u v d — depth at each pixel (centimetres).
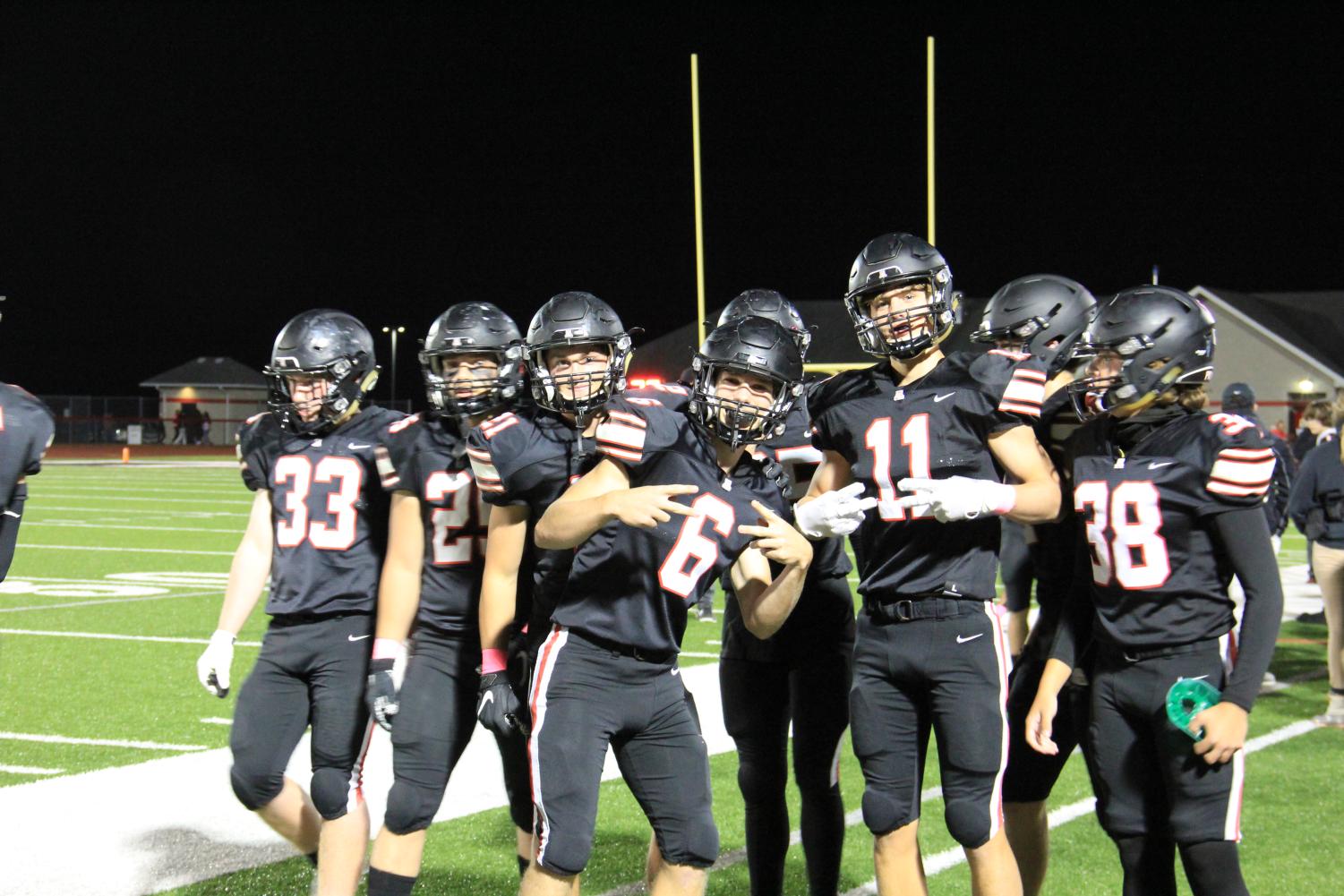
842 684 544
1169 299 442
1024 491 444
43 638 1208
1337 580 911
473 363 499
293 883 576
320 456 535
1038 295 531
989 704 459
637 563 435
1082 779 781
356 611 528
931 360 487
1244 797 728
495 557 466
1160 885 449
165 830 646
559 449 461
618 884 591
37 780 736
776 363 430
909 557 467
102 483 3597
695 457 447
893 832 473
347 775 520
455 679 503
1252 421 436
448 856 624
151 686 998
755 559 462
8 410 531
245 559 552
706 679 1025
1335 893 575
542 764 428
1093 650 473
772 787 543
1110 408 446
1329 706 938
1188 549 437
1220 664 438
